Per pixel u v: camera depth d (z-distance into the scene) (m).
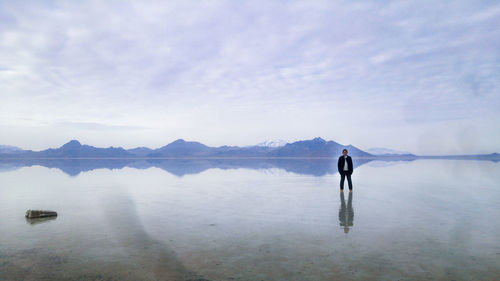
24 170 30.98
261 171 28.28
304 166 41.88
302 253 4.88
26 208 9.13
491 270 4.13
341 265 4.35
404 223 6.91
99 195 11.87
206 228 6.56
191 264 4.43
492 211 8.28
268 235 5.98
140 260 4.61
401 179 18.45
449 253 4.83
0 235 6.04
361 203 9.72
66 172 27.44
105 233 6.18
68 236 5.96
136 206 9.34
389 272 4.08
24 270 4.21
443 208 8.77
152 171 28.73
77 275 4.05
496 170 27.75
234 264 4.43
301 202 9.97
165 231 6.32
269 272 4.12
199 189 13.73
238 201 10.25
